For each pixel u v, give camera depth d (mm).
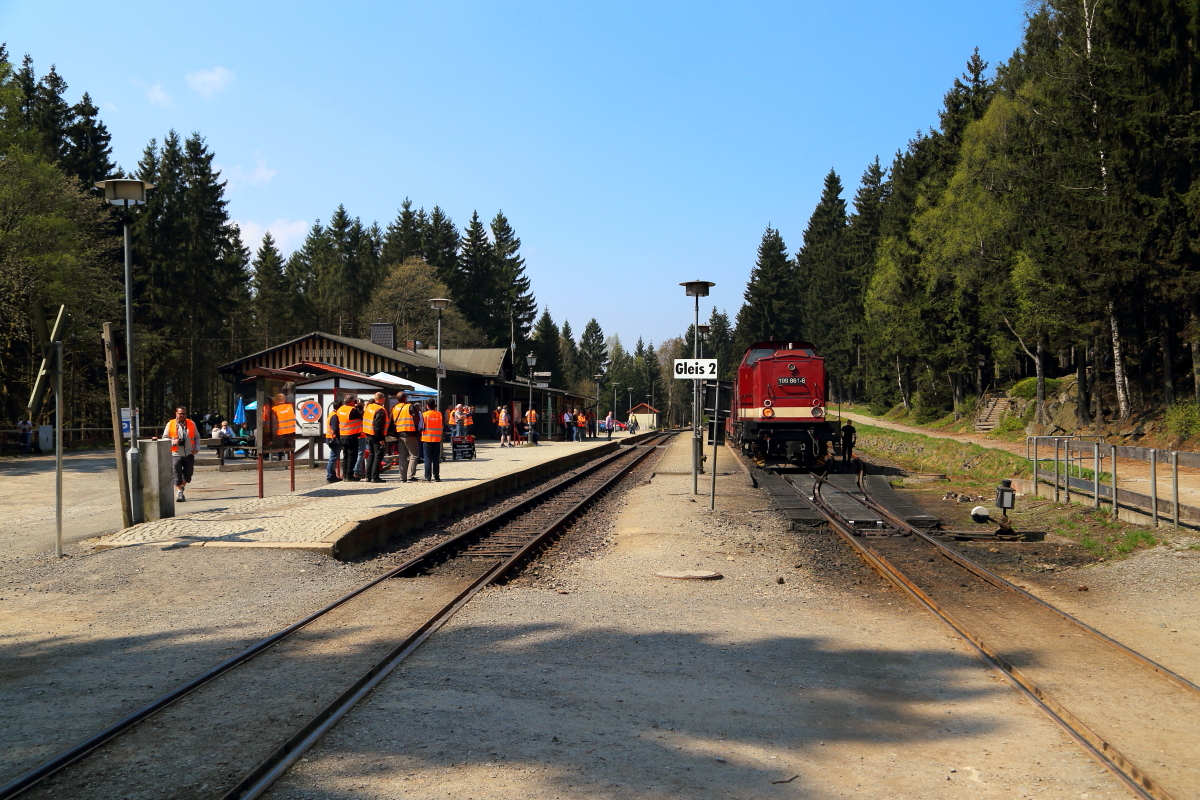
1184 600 9406
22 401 47062
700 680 6484
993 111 47438
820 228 105250
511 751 4953
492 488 22141
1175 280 29234
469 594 9625
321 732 5148
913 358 66438
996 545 14320
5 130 38406
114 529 13914
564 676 6504
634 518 17344
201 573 10445
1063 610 9109
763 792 4465
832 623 8508
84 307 42656
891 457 40500
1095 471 16688
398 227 111375
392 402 28531
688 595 9875
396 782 4500
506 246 121250
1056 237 34750
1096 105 33719
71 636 7691
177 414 17234
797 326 106875
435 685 6184
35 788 4430
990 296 47062
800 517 16750
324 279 107875
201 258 68875
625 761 4840
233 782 4465
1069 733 5391
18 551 11977
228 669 6562
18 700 5863
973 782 4648
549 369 122000
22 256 37812
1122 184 31250
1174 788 4508
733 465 33062
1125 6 31547
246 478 23500
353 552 12594
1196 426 29219
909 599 9828
